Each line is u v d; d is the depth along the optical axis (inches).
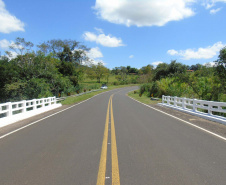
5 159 200.5
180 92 1098.7
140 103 906.1
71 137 286.2
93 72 3668.8
